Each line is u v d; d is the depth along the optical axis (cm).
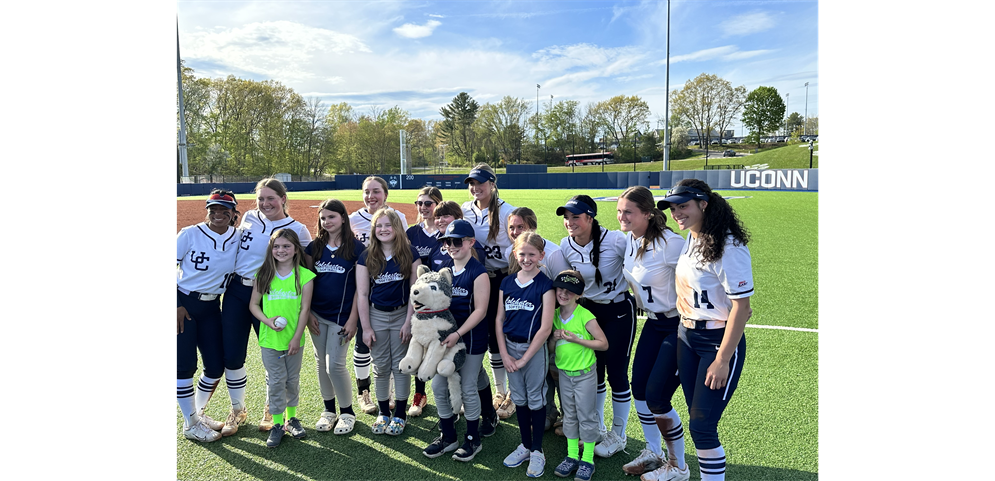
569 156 6831
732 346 244
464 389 329
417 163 7206
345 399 365
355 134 6425
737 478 300
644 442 354
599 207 1858
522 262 317
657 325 302
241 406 371
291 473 316
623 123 7069
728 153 6191
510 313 324
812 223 1345
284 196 396
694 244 259
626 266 310
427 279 329
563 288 301
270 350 347
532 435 323
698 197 246
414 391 443
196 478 309
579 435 316
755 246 1037
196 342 351
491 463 329
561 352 311
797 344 507
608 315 335
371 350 364
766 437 343
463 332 325
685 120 6550
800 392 406
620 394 337
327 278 364
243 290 361
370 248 358
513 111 7188
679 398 415
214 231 350
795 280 764
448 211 381
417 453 339
